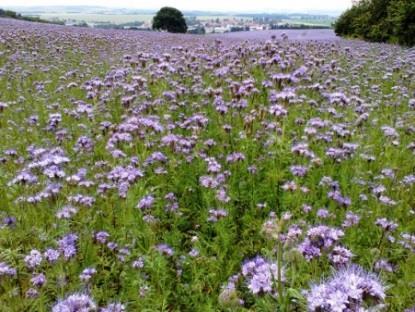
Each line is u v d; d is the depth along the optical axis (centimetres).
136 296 425
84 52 1748
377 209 564
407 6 2483
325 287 272
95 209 571
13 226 520
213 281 462
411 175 652
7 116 938
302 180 624
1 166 684
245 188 630
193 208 611
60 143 754
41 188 585
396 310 425
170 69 987
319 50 1605
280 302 307
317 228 390
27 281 453
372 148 741
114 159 653
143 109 853
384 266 457
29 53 1672
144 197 540
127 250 480
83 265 474
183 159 691
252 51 1170
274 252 393
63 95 1073
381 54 1745
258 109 802
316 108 873
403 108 981
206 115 837
